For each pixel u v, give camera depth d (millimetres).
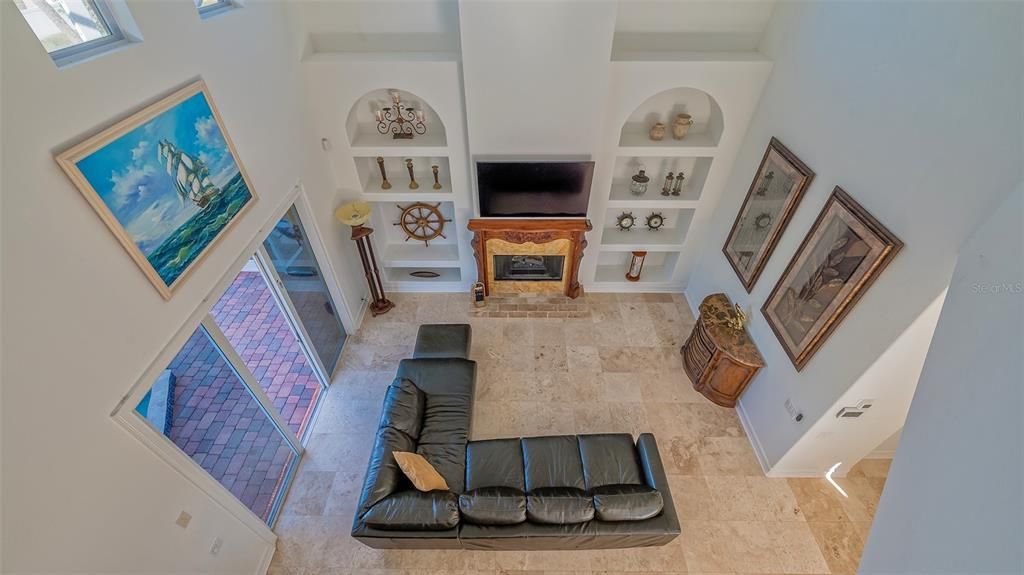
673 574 3320
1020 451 1562
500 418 4363
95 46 2016
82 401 1885
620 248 5355
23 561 1652
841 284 2957
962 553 1755
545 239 4980
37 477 1696
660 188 5121
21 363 1640
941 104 2301
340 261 4801
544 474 3426
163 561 2338
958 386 1906
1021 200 1735
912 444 2133
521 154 4418
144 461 2225
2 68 1548
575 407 4473
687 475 3924
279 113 3527
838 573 3340
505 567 3350
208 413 4363
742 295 4312
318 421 4324
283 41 3594
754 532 3553
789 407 3592
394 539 2941
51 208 1742
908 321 2486
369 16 3979
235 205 2936
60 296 1790
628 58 3963
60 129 1764
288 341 5266
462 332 4645
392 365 4871
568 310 5512
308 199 4027
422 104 4586
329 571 3336
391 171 5090
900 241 2531
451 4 3916
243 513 3084
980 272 1886
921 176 2408
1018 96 1924
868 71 2811
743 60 3902
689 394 4605
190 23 2506
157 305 2314
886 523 2240
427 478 3145
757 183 4035
